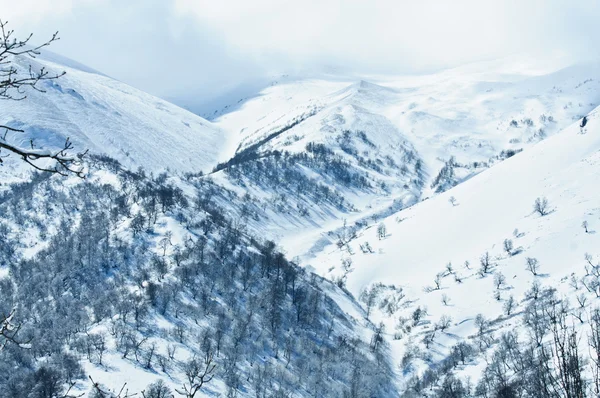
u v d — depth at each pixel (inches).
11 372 4151.1
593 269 6269.7
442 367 5797.2
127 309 5856.3
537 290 6624.0
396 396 5743.1
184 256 7485.2
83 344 4985.2
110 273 7504.9
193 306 6269.7
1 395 3828.7
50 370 4035.4
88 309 6358.3
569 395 605.3
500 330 6048.2
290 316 6771.7
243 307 6638.8
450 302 7667.3
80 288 7175.2
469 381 4650.6
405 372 6245.1
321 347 6294.3
